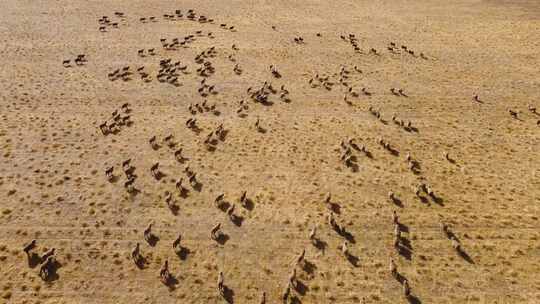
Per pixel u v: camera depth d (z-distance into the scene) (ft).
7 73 196.75
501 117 177.68
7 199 128.57
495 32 263.49
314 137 161.27
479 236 120.98
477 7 307.58
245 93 187.42
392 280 108.06
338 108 179.73
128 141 155.53
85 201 128.88
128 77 196.85
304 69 210.38
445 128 169.58
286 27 261.03
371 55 228.22
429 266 111.96
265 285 106.22
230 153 151.74
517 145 160.66
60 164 143.33
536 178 143.84
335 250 115.85
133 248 114.21
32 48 220.84
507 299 103.91
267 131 163.73
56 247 113.80
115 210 126.00
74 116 168.55
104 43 229.04
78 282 105.19
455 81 204.95
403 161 150.10
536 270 111.45
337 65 215.51
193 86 191.31
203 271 109.19
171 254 113.19
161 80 194.90
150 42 232.12
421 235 120.78
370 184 139.23
